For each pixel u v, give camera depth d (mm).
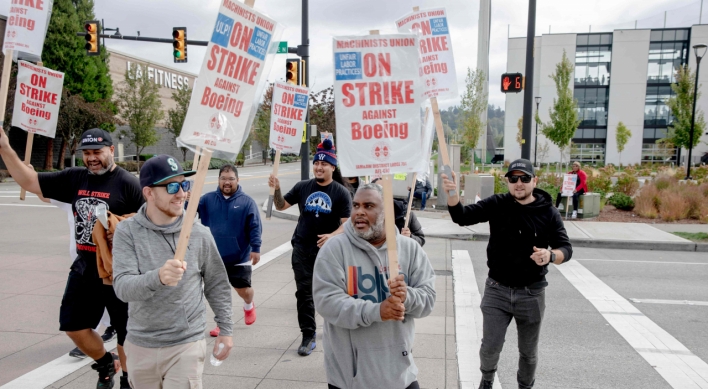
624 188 18984
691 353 5074
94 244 3635
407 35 2465
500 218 3682
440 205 16406
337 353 2604
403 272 2688
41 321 5590
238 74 2521
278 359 4684
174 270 2330
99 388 3721
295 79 14742
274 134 6074
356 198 2656
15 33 3682
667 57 54875
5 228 12562
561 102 36188
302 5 14523
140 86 38188
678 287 7703
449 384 4211
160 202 2627
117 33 15711
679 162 54000
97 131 3707
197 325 2693
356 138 2479
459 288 7383
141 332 2613
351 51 2473
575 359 4902
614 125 55969
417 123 2484
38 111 4199
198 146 2422
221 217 5211
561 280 8125
